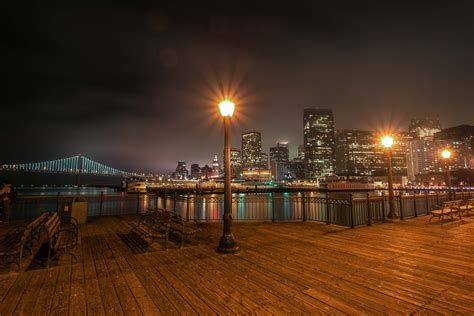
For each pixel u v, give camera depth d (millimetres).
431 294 4398
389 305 4016
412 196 14078
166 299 4227
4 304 4039
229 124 7477
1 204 11500
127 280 5012
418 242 8039
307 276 5211
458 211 12430
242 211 25000
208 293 4445
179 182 170375
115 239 8406
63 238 7059
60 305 4020
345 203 10898
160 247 7449
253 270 5562
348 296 4328
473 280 5004
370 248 7336
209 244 7812
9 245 5809
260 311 3846
